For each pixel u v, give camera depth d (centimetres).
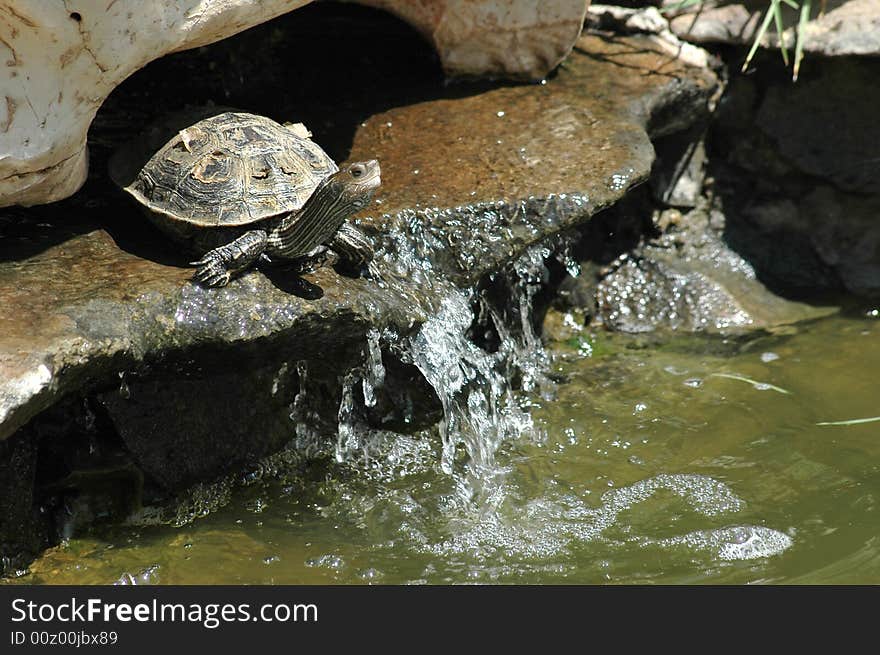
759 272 753
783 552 486
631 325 721
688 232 760
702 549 489
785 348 682
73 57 472
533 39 702
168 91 652
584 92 708
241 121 541
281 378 559
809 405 615
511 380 641
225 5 511
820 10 731
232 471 547
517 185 603
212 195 502
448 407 575
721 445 580
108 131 618
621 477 552
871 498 525
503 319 650
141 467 519
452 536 506
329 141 652
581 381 651
